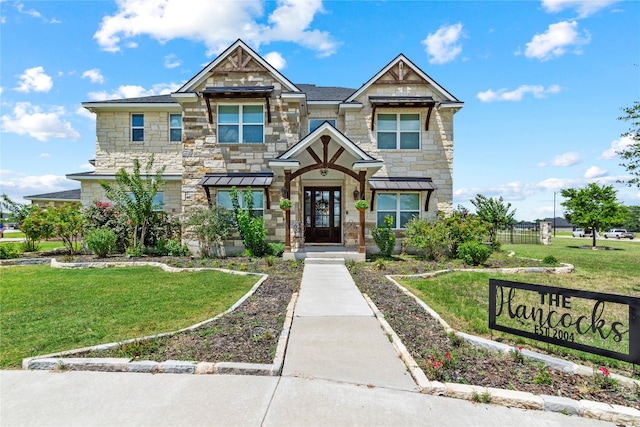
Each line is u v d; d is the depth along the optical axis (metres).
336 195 16.06
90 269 11.38
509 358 4.55
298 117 14.88
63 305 6.98
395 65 15.94
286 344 4.91
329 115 16.72
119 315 6.30
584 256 17.42
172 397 3.59
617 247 25.30
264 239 14.09
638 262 14.74
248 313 6.32
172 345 4.81
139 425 3.13
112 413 3.32
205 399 3.55
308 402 3.50
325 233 16.09
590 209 25.19
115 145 17.69
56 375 4.07
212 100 14.85
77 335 5.30
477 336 5.34
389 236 14.20
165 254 14.52
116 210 15.23
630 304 4.05
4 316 6.24
